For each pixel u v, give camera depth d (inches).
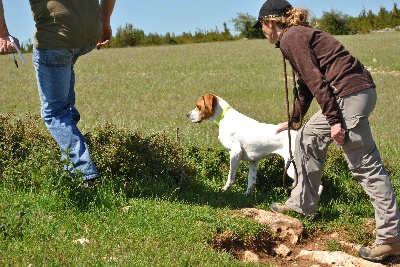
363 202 190.5
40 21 157.8
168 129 279.0
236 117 193.5
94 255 128.6
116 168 179.8
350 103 143.7
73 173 160.1
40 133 194.2
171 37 1786.4
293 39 145.5
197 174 200.8
